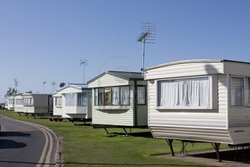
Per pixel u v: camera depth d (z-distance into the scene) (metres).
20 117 60.28
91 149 18.33
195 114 14.59
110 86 27.23
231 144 13.93
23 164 13.91
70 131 30.50
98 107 28.31
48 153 17.00
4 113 77.19
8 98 94.38
